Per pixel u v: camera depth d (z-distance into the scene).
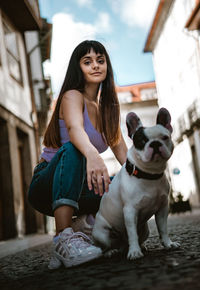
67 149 2.39
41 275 2.06
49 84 17.45
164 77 29.34
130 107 35.34
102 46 2.79
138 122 2.26
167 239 2.36
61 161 2.37
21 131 11.95
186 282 1.36
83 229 2.74
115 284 1.48
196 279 1.39
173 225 6.36
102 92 2.90
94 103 2.86
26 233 11.73
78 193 2.38
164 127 2.19
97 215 2.51
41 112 16.02
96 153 2.24
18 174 10.65
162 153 2.05
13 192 9.95
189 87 22.84
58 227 2.32
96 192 2.21
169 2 24.47
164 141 2.11
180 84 24.86
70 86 2.72
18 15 12.23
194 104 21.77
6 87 10.70
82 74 2.75
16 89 11.80
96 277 1.71
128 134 2.27
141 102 35.41
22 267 2.64
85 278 1.72
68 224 2.32
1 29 10.99
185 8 21.75
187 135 23.98
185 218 9.52
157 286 1.35
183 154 25.69
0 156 10.12
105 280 1.60
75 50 2.76
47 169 2.54
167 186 2.28
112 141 2.88
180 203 16.39
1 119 10.07
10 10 11.84
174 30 24.81
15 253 4.34
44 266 2.52
